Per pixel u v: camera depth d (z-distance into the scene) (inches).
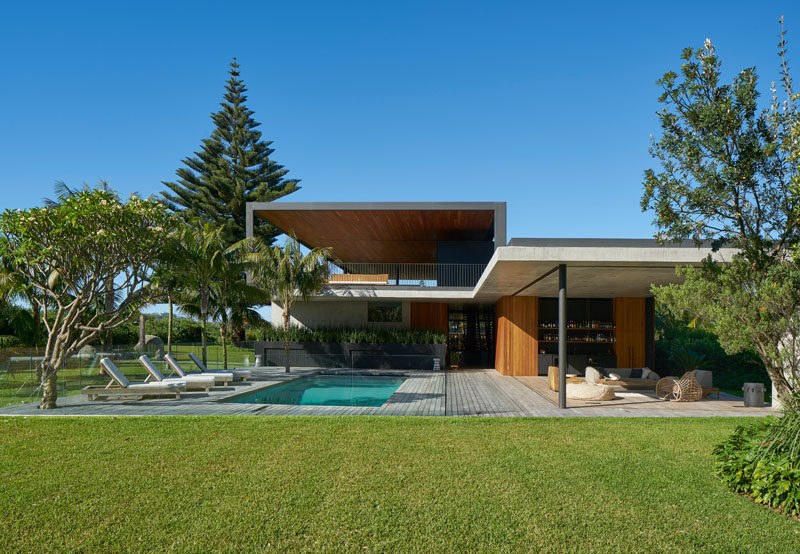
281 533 140.9
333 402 452.1
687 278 213.3
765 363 202.8
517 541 136.6
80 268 413.1
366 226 856.9
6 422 299.9
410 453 227.3
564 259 340.2
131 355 747.4
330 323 865.5
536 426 291.0
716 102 195.0
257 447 237.3
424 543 135.2
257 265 696.4
